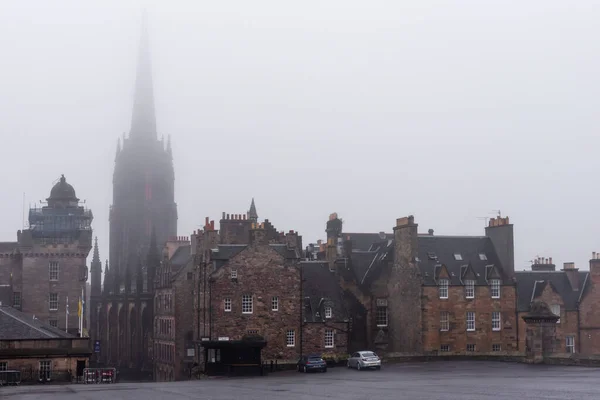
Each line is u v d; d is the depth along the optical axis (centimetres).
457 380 5725
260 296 8906
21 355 8031
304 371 8006
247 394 4819
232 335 8769
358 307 9844
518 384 5091
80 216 12962
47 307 12356
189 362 10794
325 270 9738
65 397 4894
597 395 4100
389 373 7125
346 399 4150
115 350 15588
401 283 9706
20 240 12481
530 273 10175
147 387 6038
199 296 9281
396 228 9875
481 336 9562
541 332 7744
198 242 9575
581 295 10044
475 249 10044
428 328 9312
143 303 14225
